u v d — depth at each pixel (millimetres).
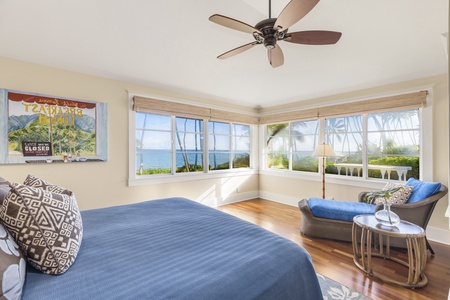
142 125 3406
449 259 2240
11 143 2326
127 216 1705
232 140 4621
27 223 929
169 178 3600
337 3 1744
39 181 1372
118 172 3059
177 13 1939
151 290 812
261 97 4074
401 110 3055
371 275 1943
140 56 2553
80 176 2758
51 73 2576
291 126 4430
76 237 1074
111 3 1794
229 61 2771
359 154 3475
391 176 3160
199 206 2012
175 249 1154
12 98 2336
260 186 4898
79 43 2225
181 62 2746
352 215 2549
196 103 3914
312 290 1086
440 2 1694
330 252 2395
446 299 1654
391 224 1907
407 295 1701
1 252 759
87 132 2799
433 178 2723
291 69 2957
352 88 3426
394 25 1976
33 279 891
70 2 1746
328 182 3773
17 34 2010
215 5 1852
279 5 1834
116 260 1039
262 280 935
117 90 3064
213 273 929
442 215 2654
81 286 842
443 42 2111
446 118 2658
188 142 3943
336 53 2508
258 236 1321
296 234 2885
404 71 2783
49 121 2543
